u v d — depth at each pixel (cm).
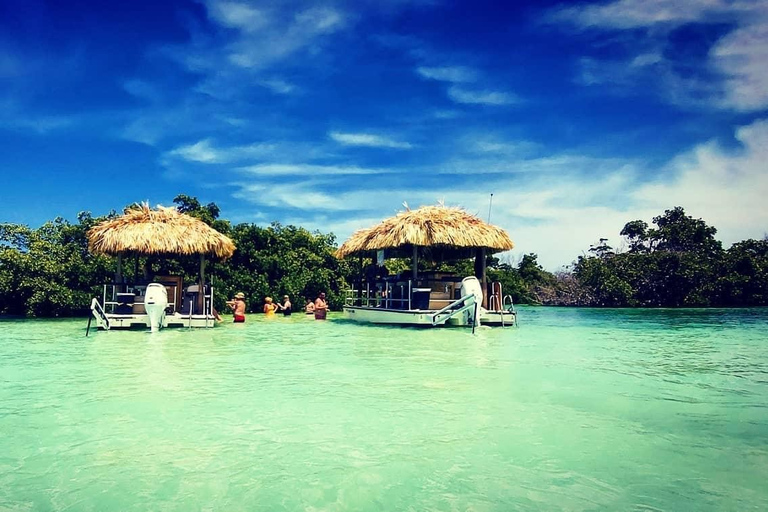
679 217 4353
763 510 365
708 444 497
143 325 1734
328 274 2920
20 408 623
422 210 1888
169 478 420
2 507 370
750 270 3506
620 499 382
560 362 974
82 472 432
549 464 447
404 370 880
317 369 891
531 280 4138
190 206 2736
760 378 814
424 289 1791
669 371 878
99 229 1745
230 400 662
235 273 2627
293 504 375
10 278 2009
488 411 610
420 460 456
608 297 3666
